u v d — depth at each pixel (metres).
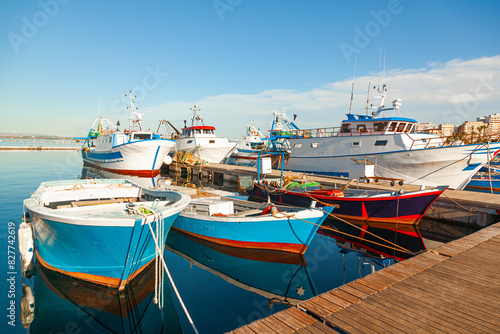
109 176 29.03
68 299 6.84
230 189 24.67
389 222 13.05
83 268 7.25
